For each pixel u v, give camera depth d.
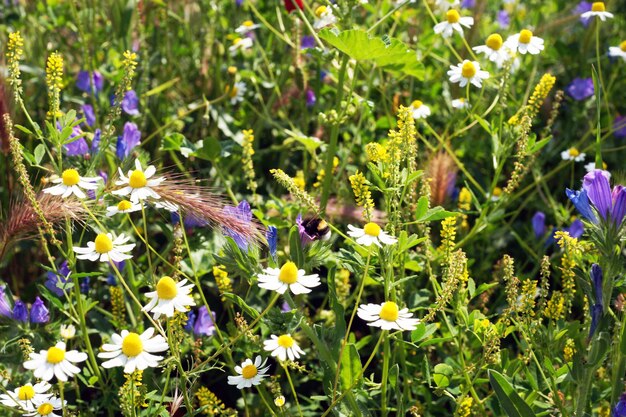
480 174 0.99
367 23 1.04
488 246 0.94
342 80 0.83
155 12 1.10
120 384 0.75
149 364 0.63
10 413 0.68
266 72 1.08
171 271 0.82
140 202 0.67
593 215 0.65
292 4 0.85
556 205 0.98
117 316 0.77
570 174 1.02
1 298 0.74
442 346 0.81
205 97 0.97
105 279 0.84
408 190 0.81
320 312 0.84
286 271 0.64
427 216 0.71
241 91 0.98
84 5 1.05
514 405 0.67
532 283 0.70
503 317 0.71
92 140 0.82
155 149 0.98
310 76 1.02
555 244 0.91
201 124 0.98
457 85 0.98
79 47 1.07
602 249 0.65
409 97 0.97
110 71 1.00
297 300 0.82
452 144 0.98
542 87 0.80
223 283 0.75
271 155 1.00
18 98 0.73
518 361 0.72
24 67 0.98
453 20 0.88
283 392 0.82
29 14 1.10
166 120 0.99
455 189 0.94
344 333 0.68
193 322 0.78
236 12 1.16
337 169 0.93
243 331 0.67
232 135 0.96
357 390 0.69
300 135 0.91
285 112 1.01
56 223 0.74
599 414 0.74
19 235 0.70
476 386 0.77
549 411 0.70
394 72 0.86
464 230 0.89
